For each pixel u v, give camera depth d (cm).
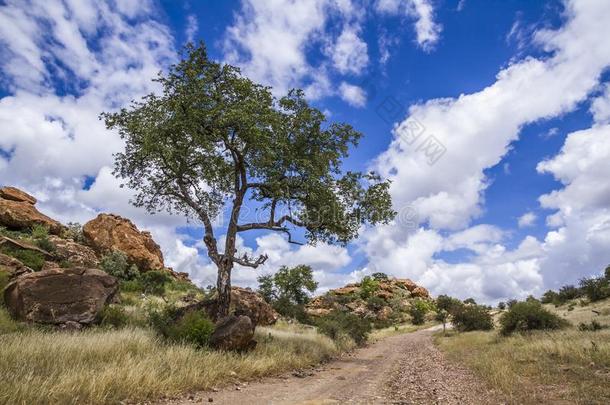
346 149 2047
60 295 1444
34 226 3416
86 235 4097
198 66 1756
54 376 708
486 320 3834
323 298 7806
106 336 1130
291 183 1920
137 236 4456
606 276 4453
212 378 966
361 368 1528
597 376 936
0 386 598
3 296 1484
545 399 748
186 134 1761
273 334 1927
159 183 2008
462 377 1160
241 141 1836
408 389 984
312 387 1018
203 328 1325
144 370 840
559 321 2477
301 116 1889
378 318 7100
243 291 3128
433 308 8112
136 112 1806
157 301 2775
